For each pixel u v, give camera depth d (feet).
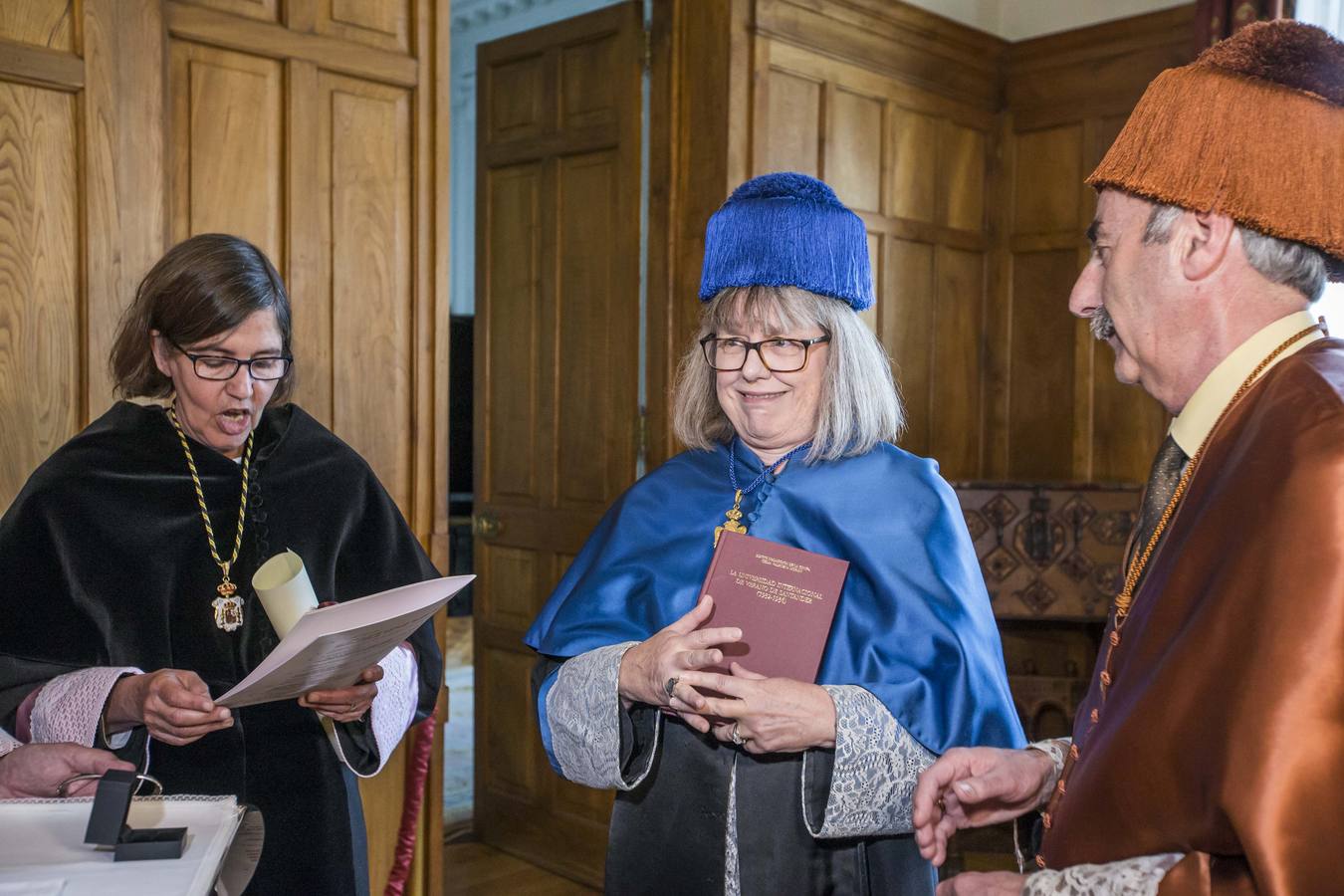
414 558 5.95
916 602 4.74
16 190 6.60
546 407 12.28
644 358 11.43
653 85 11.30
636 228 11.40
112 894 2.91
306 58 7.85
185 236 7.38
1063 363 14.47
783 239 4.83
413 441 8.57
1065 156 14.29
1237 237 2.98
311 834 5.22
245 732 5.19
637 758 4.77
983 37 14.08
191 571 5.26
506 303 12.72
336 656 4.21
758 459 5.22
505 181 12.73
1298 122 2.91
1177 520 3.01
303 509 5.59
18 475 6.65
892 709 4.47
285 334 5.43
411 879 8.67
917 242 13.87
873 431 5.11
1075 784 3.00
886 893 4.66
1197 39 12.32
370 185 8.28
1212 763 2.51
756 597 4.69
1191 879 2.54
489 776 12.92
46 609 5.00
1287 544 2.53
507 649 12.66
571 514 11.92
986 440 15.16
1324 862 2.33
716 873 4.63
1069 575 12.20
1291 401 2.74
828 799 4.36
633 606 5.18
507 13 25.52
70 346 6.83
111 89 6.88
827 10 11.97
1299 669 2.43
